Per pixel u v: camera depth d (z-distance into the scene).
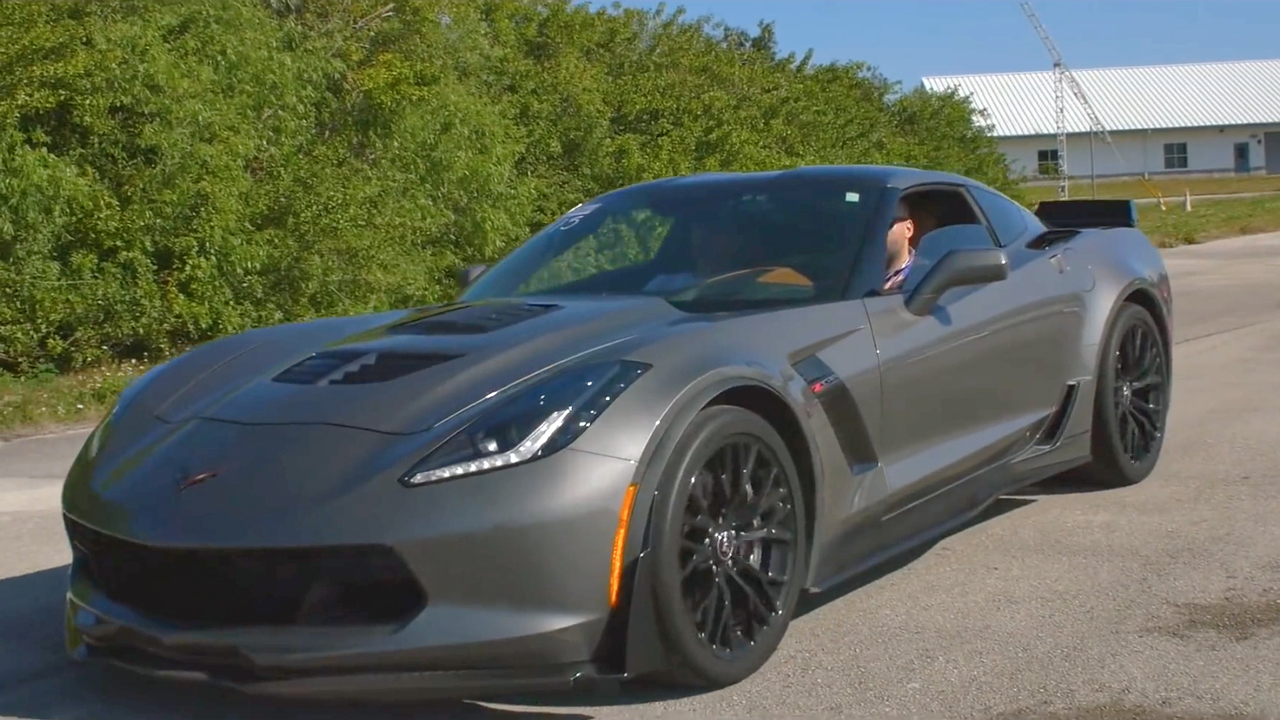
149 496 3.13
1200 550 4.51
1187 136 66.81
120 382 9.58
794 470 3.51
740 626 3.40
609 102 17.89
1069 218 6.01
